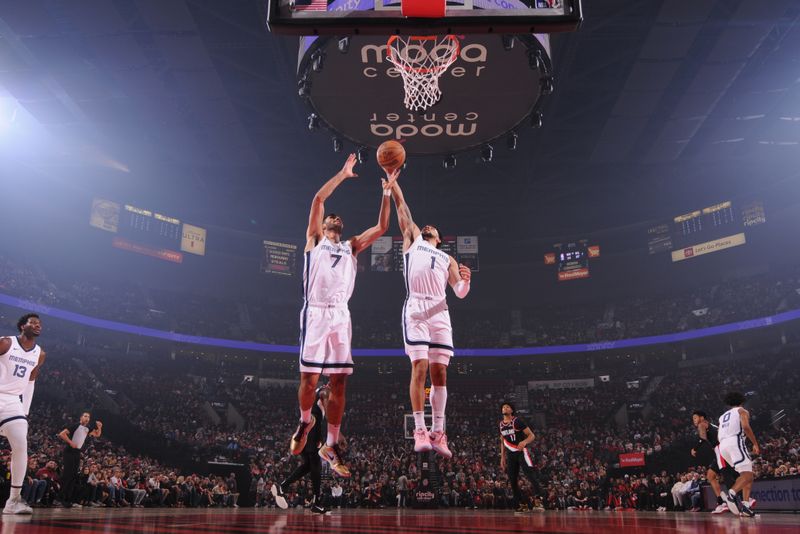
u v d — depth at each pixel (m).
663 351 36.66
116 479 14.35
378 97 12.95
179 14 19.08
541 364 39.03
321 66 11.64
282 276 41.12
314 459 7.20
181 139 28.78
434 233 5.48
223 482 18.64
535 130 27.58
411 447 25.86
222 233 40.06
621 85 23.52
